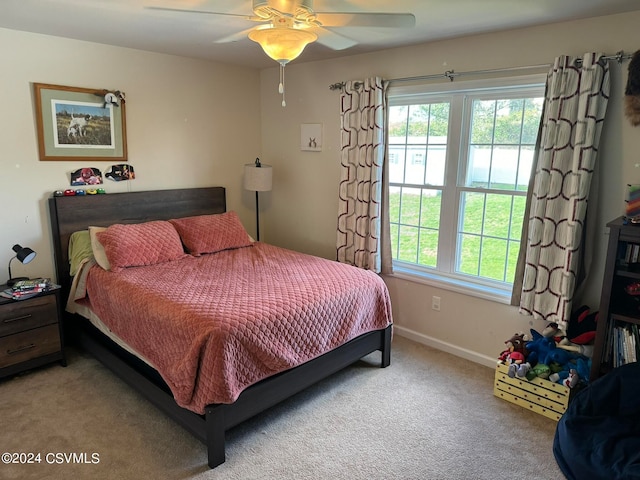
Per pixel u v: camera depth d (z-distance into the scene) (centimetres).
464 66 311
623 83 247
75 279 321
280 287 276
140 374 259
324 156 415
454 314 340
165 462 220
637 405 212
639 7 235
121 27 295
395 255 391
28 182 326
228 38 248
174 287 276
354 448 231
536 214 277
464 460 222
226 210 458
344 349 285
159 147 396
